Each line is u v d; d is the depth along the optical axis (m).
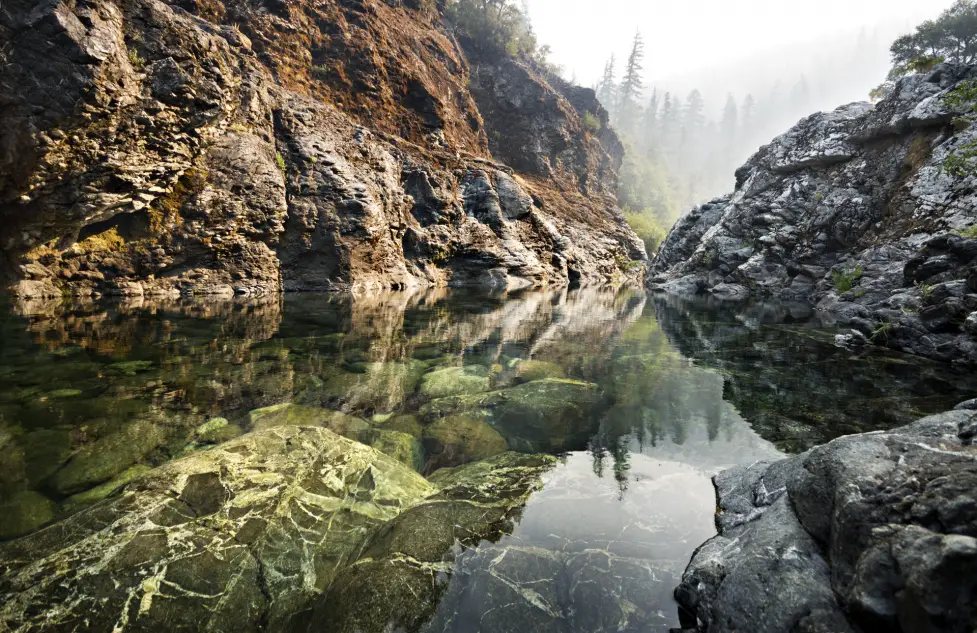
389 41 31.41
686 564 2.65
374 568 2.45
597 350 8.52
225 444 3.67
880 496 2.04
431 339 8.95
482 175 28.80
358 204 18.45
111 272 12.80
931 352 7.64
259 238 16.09
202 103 13.81
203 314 10.45
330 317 11.03
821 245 19.11
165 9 13.21
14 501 2.98
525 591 2.35
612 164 61.66
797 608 1.95
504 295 19.88
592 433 4.59
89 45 11.02
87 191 11.66
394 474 3.56
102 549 2.48
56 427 4.08
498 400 5.49
